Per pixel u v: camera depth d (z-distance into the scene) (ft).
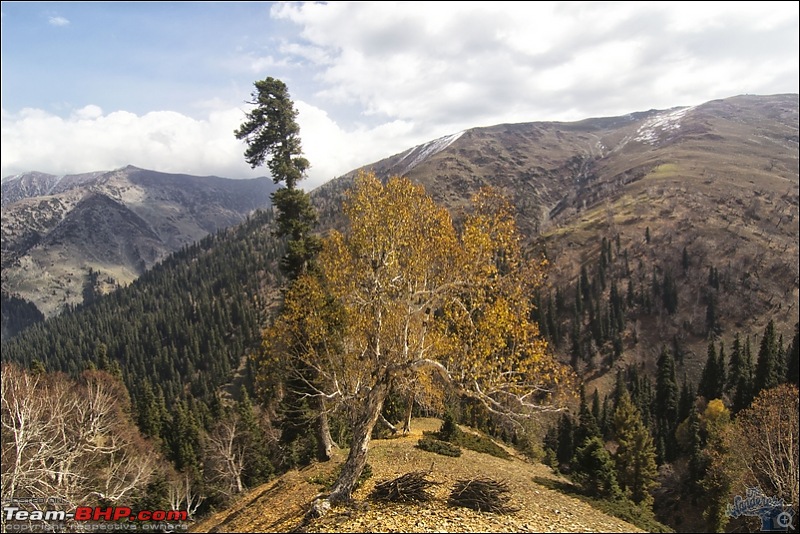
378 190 58.23
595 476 70.64
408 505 46.65
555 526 45.73
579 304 411.95
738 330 375.86
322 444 79.56
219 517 70.44
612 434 216.33
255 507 62.69
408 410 105.29
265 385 79.97
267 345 66.28
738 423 114.73
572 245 561.84
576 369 353.72
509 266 50.37
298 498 58.44
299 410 82.84
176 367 498.28
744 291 406.41
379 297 56.08
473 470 69.92
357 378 60.75
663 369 244.22
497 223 51.37
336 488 47.47
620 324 393.70
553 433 200.34
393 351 53.52
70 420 96.99
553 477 84.23
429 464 70.28
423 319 54.29
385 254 57.41
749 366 245.24
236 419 140.87
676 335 379.35
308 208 80.94
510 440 153.07
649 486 132.26
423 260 55.42
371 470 61.52
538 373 46.75
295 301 65.46
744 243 481.46
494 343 47.26
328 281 63.16
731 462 113.19
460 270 52.47
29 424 71.26
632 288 434.71
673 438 204.54
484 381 47.75
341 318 64.28
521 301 48.78
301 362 75.10
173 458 158.20
